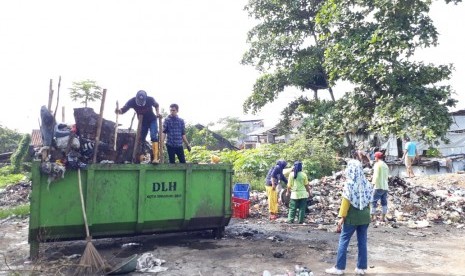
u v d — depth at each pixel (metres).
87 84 22.12
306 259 6.77
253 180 16.77
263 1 24.42
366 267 5.91
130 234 7.32
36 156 6.95
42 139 6.68
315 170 17.48
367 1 18.19
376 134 20.30
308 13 23.98
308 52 24.00
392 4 17.17
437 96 18.20
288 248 7.52
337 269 5.87
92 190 6.75
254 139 57.69
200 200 7.94
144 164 7.25
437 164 20.66
